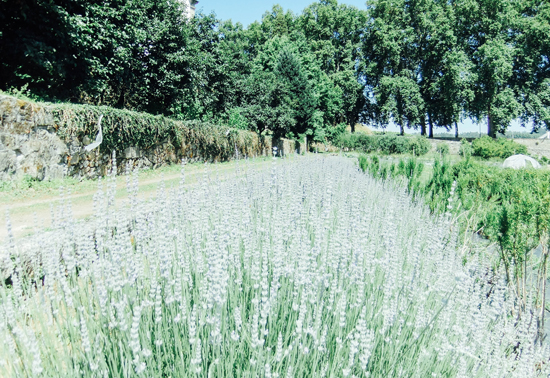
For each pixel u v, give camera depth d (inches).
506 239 147.3
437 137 2154.3
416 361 101.3
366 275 121.7
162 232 99.6
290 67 1549.0
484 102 1793.8
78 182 404.2
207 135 744.3
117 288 86.9
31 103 359.9
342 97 2222.0
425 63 2079.2
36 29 463.5
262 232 143.4
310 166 349.7
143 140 534.9
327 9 2332.7
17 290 92.6
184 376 78.4
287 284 110.3
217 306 85.7
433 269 146.5
